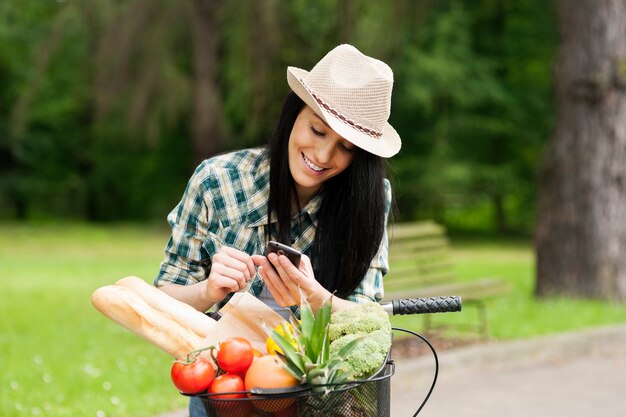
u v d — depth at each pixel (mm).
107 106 19625
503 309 9383
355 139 2432
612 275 10141
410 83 24156
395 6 14352
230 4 17703
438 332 8156
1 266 15180
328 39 17094
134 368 6551
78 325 8781
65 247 19609
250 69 17766
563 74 10391
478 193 27688
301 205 2717
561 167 10391
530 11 26781
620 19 10117
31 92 22016
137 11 18609
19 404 5305
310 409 2053
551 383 6496
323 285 2701
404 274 8203
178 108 19766
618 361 7281
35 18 27844
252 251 2695
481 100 25984
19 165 30984
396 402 5926
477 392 6211
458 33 24938
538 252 10609
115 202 31641
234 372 2139
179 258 2725
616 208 10188
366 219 2631
